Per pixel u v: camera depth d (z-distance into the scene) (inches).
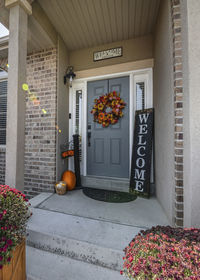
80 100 117.0
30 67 105.7
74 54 114.5
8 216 35.8
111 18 87.4
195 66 43.8
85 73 110.7
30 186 101.7
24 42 67.6
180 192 53.2
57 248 52.3
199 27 43.6
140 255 25.0
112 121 104.9
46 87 101.3
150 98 97.2
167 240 26.8
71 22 92.1
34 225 58.6
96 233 53.8
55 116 98.9
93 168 112.0
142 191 88.7
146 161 90.4
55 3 81.0
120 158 105.5
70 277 42.8
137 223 60.3
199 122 43.3
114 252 45.6
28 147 103.9
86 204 78.2
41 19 83.7
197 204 42.8
